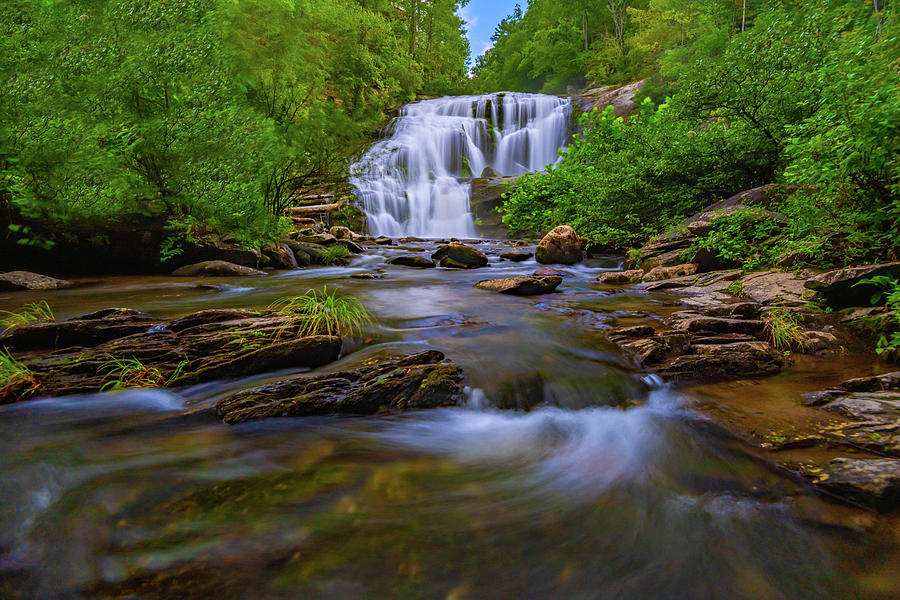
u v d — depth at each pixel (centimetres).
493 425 345
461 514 235
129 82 839
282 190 1220
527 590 186
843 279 528
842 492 237
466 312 631
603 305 681
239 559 197
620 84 4125
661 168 1138
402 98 4031
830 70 587
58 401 349
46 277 804
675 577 193
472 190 2312
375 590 183
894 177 549
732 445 297
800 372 416
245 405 341
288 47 1134
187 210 970
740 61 1003
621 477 272
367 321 564
